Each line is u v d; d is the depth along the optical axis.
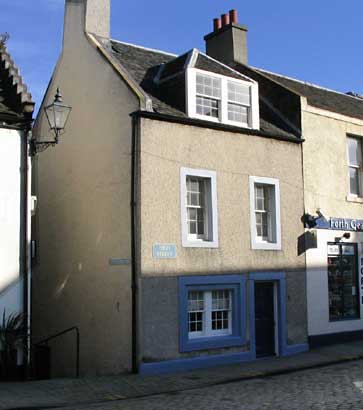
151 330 12.54
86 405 9.54
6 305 12.08
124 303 12.86
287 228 15.32
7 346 11.78
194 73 13.98
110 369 13.09
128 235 12.95
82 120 15.08
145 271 12.60
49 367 14.44
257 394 10.02
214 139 14.14
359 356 14.46
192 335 13.39
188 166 13.58
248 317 14.23
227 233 14.06
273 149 15.31
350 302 16.83
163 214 13.03
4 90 13.22
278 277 14.93
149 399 9.95
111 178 13.70
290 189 15.53
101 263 13.75
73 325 14.59
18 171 12.52
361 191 17.56
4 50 13.97
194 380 11.69
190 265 13.30
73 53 15.88
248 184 14.66
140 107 13.00
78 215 14.82
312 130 16.30
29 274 12.41
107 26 16.12
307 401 9.16
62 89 16.22
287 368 12.93
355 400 9.09
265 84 17.14
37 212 16.86
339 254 16.69
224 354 13.63
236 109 14.83
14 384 11.34
